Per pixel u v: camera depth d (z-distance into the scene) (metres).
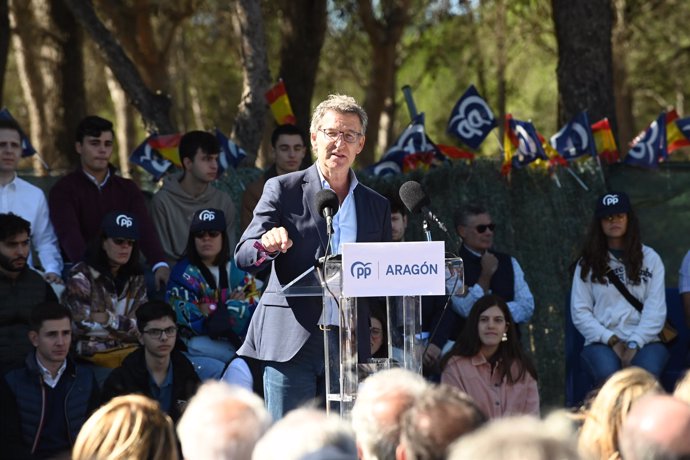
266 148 17.38
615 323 9.67
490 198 11.93
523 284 10.20
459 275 5.77
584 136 12.52
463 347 8.89
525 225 11.99
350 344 5.72
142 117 14.29
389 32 22.02
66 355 8.17
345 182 6.17
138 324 8.31
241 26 13.82
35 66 21.11
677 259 12.41
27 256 8.73
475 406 3.71
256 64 13.79
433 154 12.41
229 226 10.59
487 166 12.00
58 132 19.12
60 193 9.61
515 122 11.96
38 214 9.51
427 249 5.59
